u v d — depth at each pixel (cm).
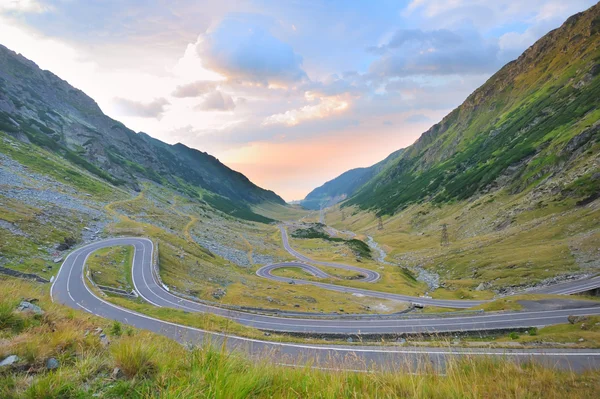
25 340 596
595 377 764
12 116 16862
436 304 7275
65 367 557
